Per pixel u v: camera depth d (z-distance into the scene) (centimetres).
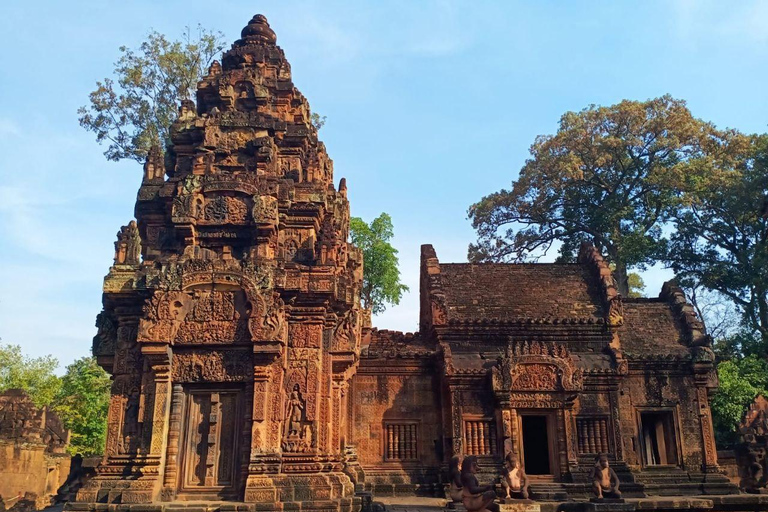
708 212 4056
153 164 1873
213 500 1481
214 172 1823
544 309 2580
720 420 2952
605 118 4262
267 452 1489
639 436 2377
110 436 1579
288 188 1802
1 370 4725
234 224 1712
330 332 1670
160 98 3103
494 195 4581
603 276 2670
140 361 1631
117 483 1495
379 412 2381
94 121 3050
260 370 1534
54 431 3269
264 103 2058
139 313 1664
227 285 1585
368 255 3844
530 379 2270
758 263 3466
